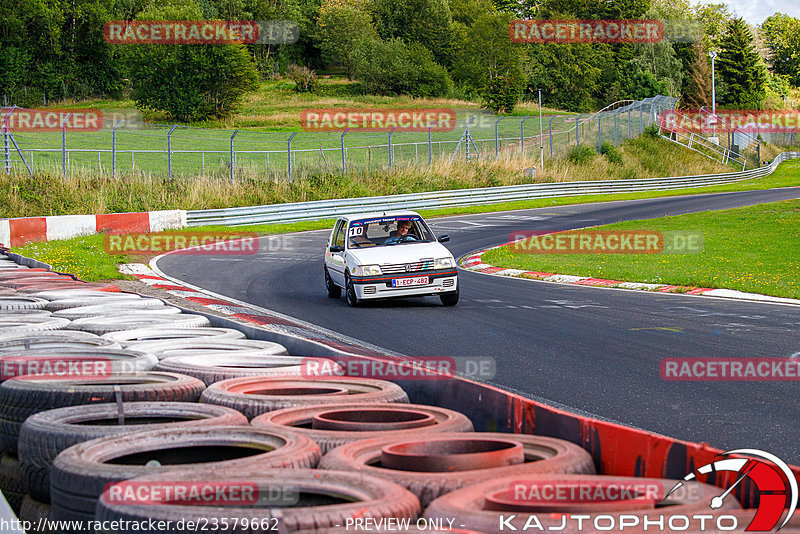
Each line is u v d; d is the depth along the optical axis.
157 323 20.62
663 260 57.75
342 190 106.56
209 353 16.69
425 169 120.62
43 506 9.78
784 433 16.08
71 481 8.42
